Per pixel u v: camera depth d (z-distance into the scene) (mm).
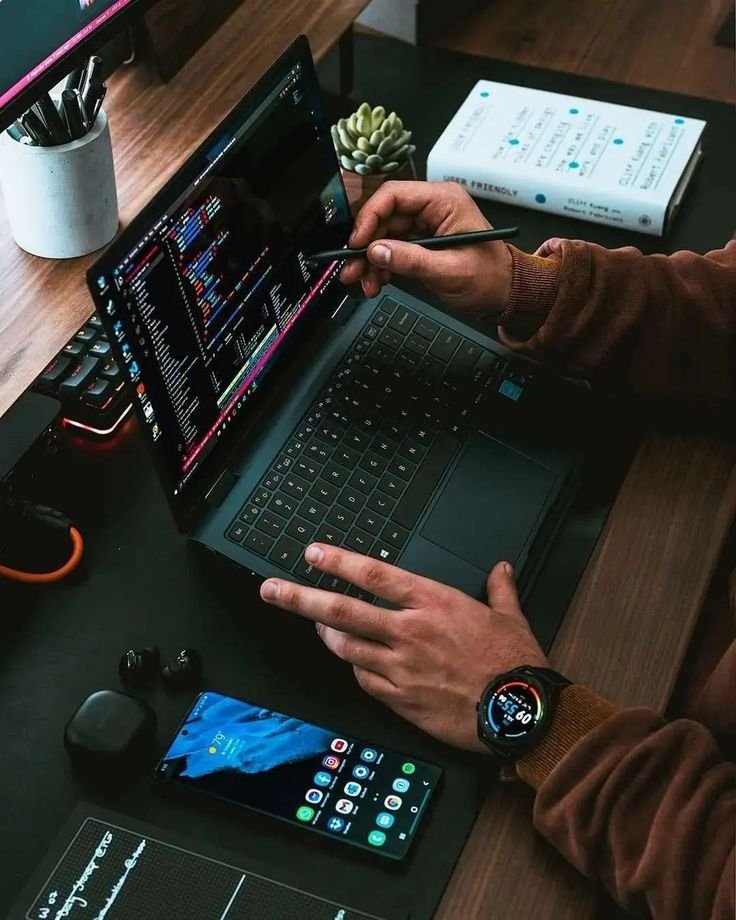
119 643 1065
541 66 1610
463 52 1630
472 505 1126
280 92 1101
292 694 1033
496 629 1014
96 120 1113
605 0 1707
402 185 1252
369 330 1226
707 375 1207
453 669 993
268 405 1167
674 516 1127
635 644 1045
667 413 1224
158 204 969
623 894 893
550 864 924
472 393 1197
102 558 1122
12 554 1104
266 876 911
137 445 1209
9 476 1104
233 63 1355
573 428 1189
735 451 1181
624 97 1565
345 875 924
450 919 896
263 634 1068
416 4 1589
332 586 1062
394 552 1093
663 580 1085
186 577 1106
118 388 1204
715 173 1473
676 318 1188
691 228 1405
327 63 1619
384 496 1120
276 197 1116
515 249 1217
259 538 1085
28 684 1041
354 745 981
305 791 955
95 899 898
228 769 965
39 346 1104
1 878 935
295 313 1178
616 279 1185
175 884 906
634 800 902
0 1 1010
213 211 1036
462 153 1417
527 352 1226
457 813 958
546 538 1125
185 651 1036
